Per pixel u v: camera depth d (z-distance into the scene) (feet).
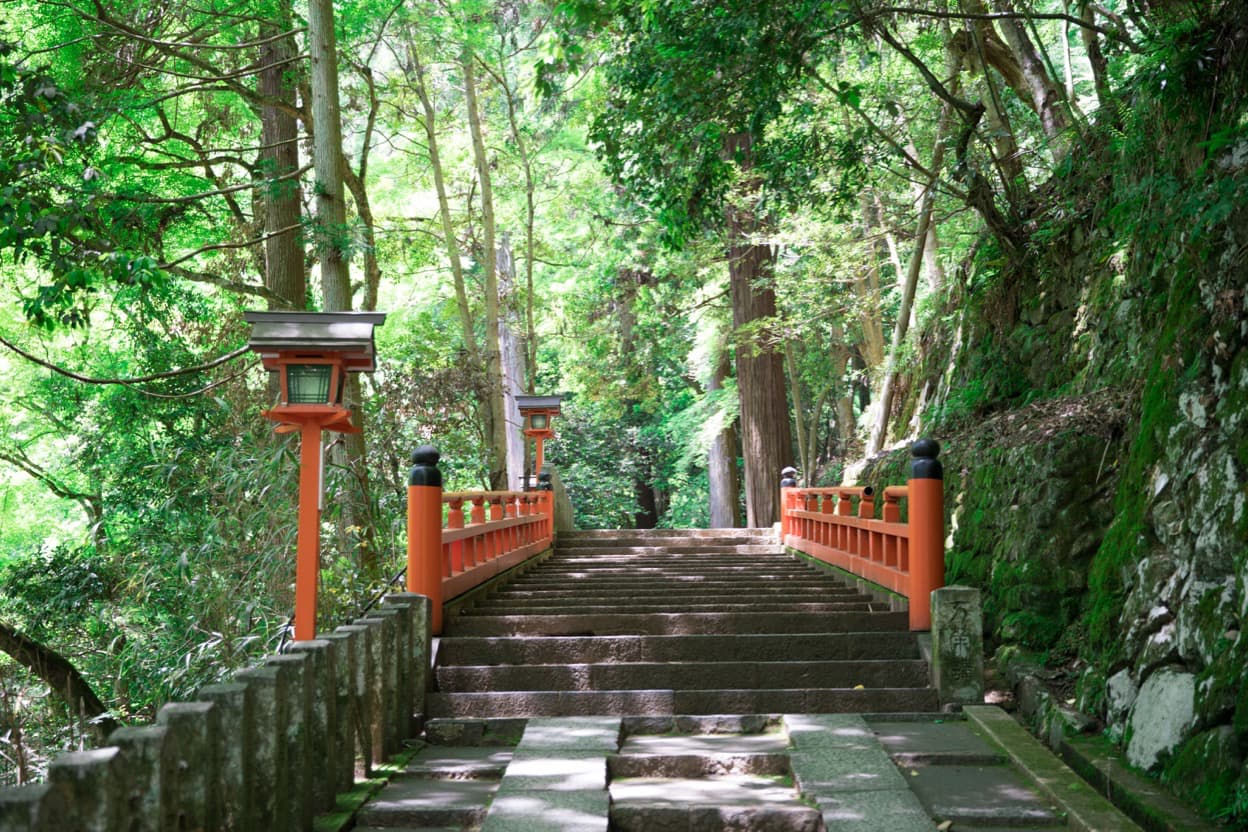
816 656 22.67
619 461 100.12
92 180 32.35
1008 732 18.52
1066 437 24.22
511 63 77.51
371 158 82.48
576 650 22.68
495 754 18.69
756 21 27.07
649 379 91.45
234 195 56.49
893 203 54.34
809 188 35.91
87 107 38.93
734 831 14.96
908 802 14.98
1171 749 15.87
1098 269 30.14
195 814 10.69
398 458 46.91
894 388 57.06
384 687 18.21
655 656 22.72
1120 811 14.80
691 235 33.09
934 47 42.68
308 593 21.34
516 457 90.07
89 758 8.95
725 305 78.38
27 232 29.63
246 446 35.37
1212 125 20.56
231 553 31.73
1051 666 22.00
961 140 33.86
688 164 31.65
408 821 15.11
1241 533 15.90
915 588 22.90
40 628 40.83
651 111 30.66
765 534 53.42
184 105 58.13
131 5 44.68
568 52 32.60
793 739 18.20
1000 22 35.24
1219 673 15.16
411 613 20.43
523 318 89.56
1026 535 24.23
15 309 53.01
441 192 68.69
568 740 18.20
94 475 47.32
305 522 21.50
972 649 20.67
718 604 28.71
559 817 14.37
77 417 53.26
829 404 95.55
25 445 57.06
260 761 12.41
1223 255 18.81
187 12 48.91
